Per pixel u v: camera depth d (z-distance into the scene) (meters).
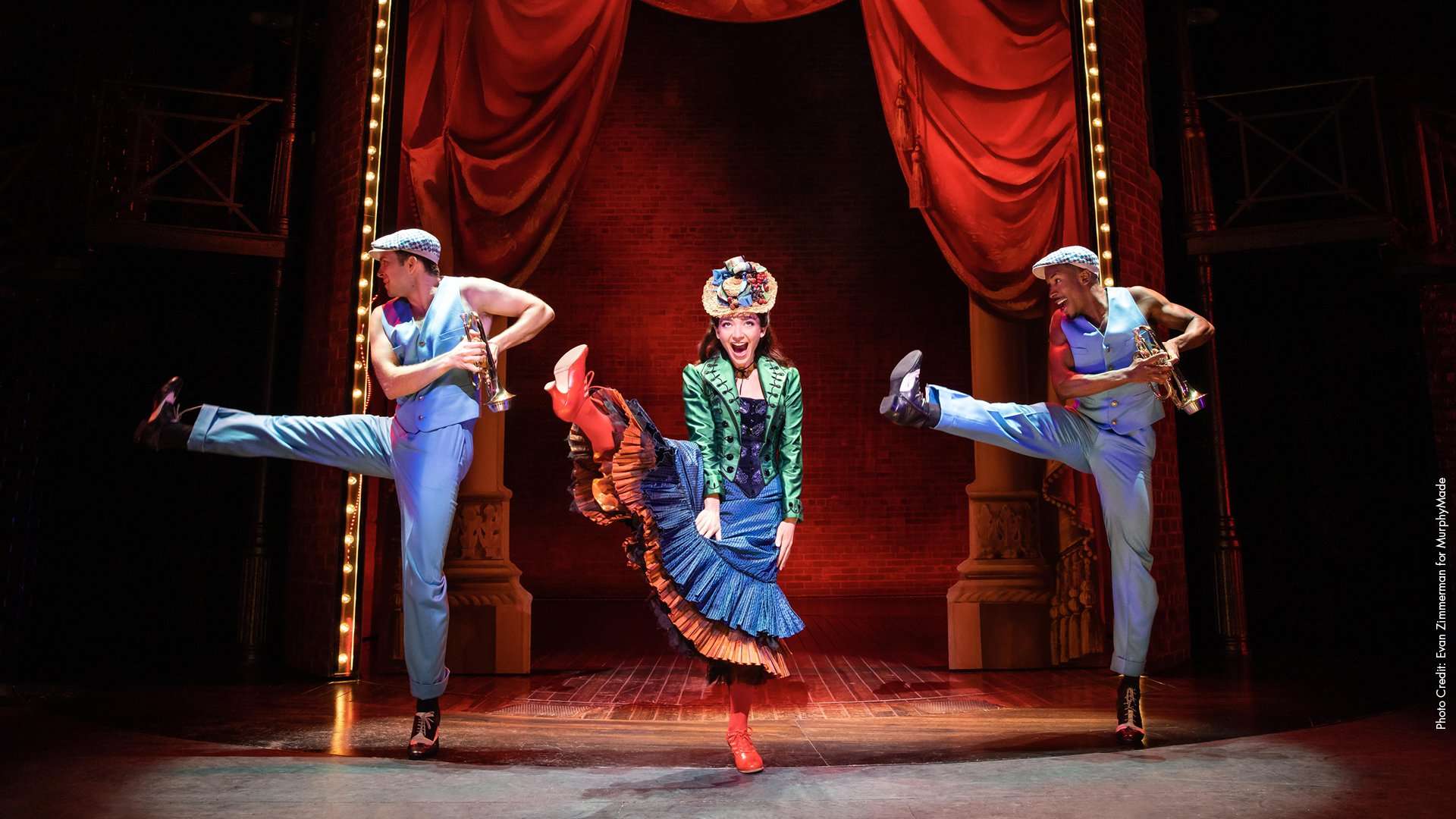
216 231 5.60
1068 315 3.08
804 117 10.49
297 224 6.29
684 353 10.22
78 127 5.66
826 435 10.09
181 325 6.25
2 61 5.52
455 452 2.88
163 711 3.82
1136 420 3.01
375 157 5.02
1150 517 3.04
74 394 5.94
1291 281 6.58
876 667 5.25
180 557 6.17
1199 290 5.86
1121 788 2.40
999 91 5.27
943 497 10.02
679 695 4.37
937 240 5.31
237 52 6.70
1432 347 6.03
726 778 2.57
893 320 10.23
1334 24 6.50
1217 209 6.89
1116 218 5.02
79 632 5.88
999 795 2.34
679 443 2.70
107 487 6.02
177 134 6.52
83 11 5.70
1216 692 4.13
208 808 2.28
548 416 10.16
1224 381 6.68
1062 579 5.12
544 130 5.26
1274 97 6.82
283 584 6.13
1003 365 5.33
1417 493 6.02
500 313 3.10
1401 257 5.89
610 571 9.99
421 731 2.92
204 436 2.82
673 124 10.49
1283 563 6.40
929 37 5.28
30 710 3.81
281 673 4.96
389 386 2.82
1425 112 6.06
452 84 5.18
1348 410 6.30
